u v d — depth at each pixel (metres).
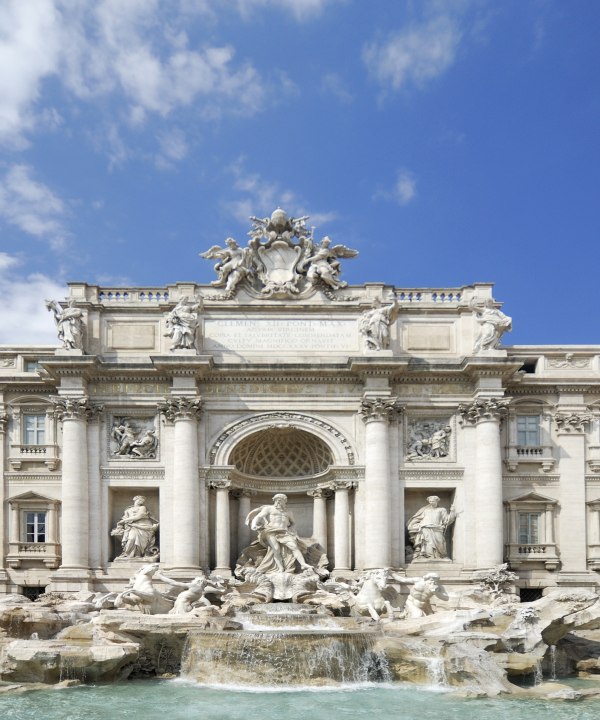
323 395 51.94
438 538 50.47
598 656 40.75
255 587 47.06
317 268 53.19
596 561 51.28
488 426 50.72
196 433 50.62
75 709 30.00
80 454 49.84
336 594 45.47
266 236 54.31
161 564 49.41
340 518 50.69
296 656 35.38
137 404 51.38
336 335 52.94
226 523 50.22
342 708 30.53
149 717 28.84
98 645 35.69
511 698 32.56
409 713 29.77
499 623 39.16
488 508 49.78
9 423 52.16
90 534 49.88
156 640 37.28
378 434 50.53
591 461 52.53
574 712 30.06
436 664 35.28
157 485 50.66
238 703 31.27
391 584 46.88
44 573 50.38
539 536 51.91
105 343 52.31
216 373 51.53
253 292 53.09
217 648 35.94
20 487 51.38
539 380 52.91
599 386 53.06
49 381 51.69
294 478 53.91
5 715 28.98
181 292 52.81
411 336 53.03
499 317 51.47
